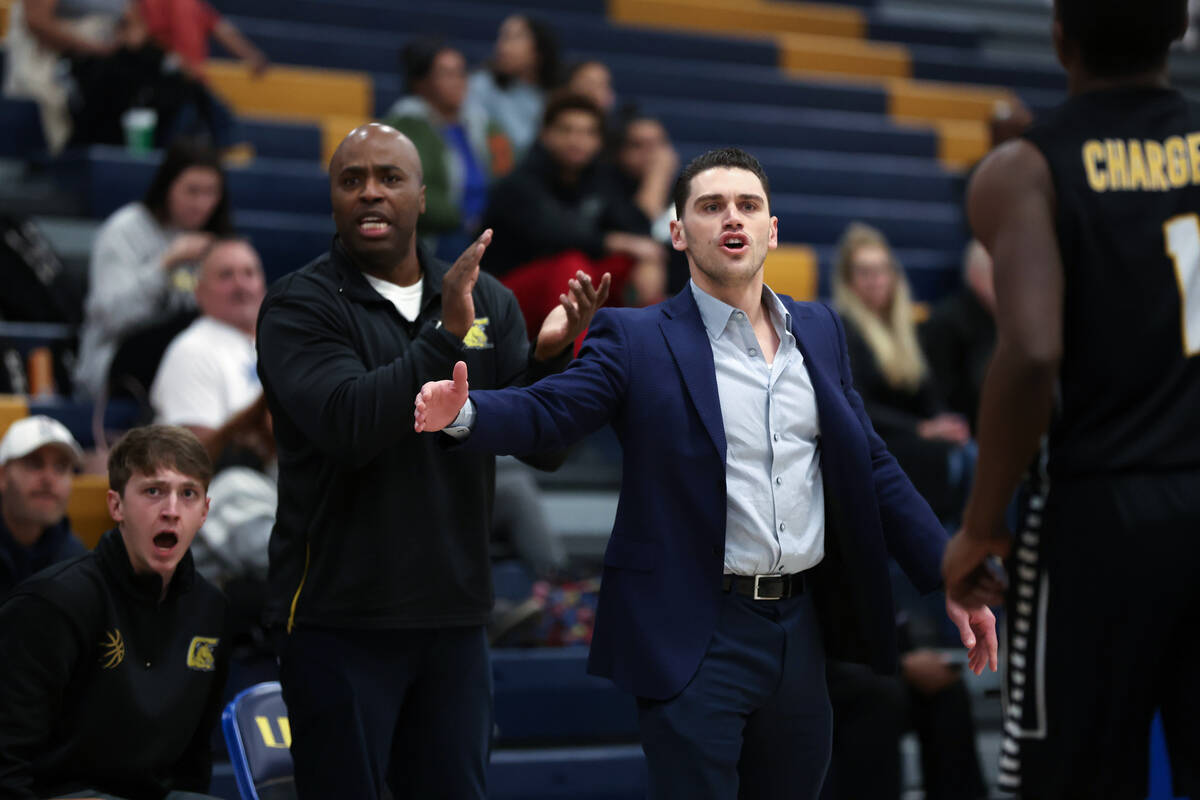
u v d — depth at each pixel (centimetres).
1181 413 691
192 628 1045
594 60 3206
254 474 1438
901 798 1395
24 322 1895
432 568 920
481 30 3228
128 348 1675
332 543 912
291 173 2330
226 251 1563
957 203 2877
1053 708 695
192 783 1070
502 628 1554
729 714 859
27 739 965
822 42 3612
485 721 954
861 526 882
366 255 941
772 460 877
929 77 3719
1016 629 719
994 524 683
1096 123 706
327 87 2769
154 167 2181
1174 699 696
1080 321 696
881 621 887
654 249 1989
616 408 888
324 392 878
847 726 1398
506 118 2644
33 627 973
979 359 2017
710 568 866
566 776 1495
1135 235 695
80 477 1477
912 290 2605
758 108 3312
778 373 890
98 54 2339
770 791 900
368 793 902
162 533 1007
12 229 1920
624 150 2359
